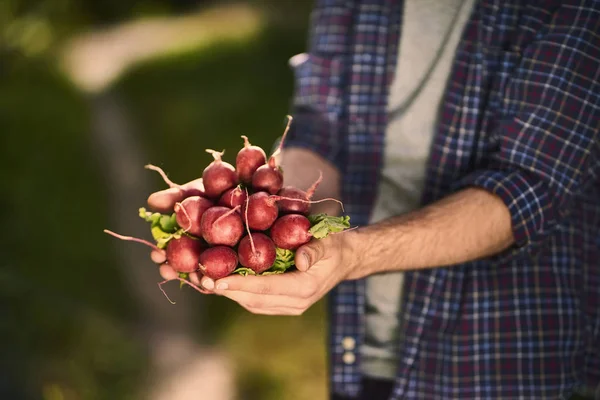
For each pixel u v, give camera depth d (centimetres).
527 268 114
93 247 318
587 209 117
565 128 108
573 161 108
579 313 116
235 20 721
